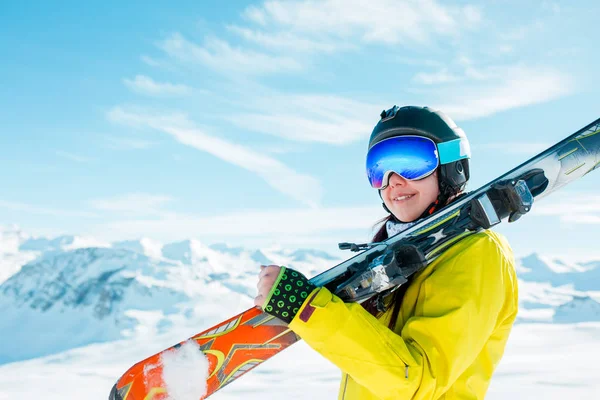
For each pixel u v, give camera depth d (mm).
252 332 1596
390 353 1318
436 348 1355
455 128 1729
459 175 1702
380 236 1837
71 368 24516
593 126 1712
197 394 1513
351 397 1644
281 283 1389
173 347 1562
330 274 1577
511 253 1643
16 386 18438
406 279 1457
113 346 34281
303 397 11906
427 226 1558
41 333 52438
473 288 1411
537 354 18219
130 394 1495
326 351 1354
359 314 1364
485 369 1555
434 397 1340
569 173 1674
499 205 1500
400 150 1684
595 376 13125
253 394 12219
